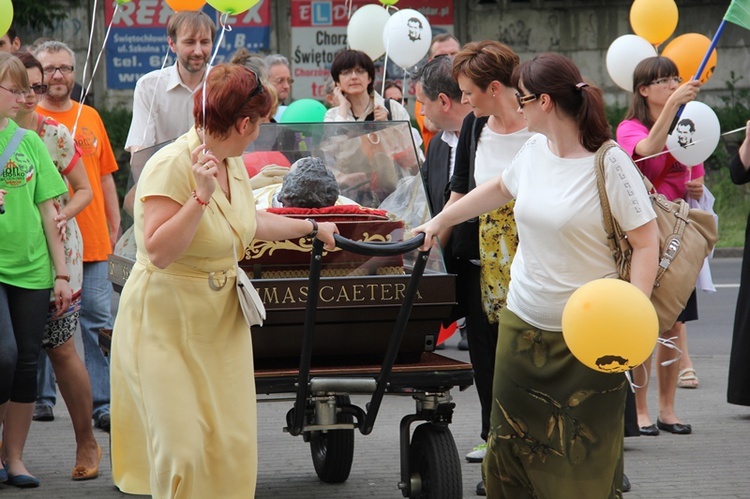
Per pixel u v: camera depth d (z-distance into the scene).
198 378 5.27
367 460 7.91
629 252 5.08
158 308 5.24
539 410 5.32
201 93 5.09
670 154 8.05
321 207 6.36
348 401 7.03
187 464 5.15
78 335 12.98
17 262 6.98
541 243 5.18
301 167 6.40
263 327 5.93
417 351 6.23
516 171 5.44
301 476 7.55
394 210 6.68
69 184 7.82
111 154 9.25
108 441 8.45
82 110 8.97
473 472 7.52
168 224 4.96
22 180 7.00
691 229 5.68
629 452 8.15
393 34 10.64
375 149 6.77
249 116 5.08
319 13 25.20
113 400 5.60
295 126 6.78
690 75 9.88
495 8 26.23
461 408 9.55
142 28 24.45
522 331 5.30
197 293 5.24
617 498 5.32
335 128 6.79
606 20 26.44
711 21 26.66
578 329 4.70
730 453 8.08
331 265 6.10
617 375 5.12
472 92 6.70
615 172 5.01
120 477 5.67
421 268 5.61
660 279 5.59
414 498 6.30
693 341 12.89
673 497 7.00
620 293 4.66
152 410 5.20
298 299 5.93
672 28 10.17
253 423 5.42
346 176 6.75
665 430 8.76
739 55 26.55
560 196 5.10
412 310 6.05
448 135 7.80
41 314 7.11
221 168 5.28
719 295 16.33
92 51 24.38
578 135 5.12
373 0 25.34
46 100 8.86
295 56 25.27
